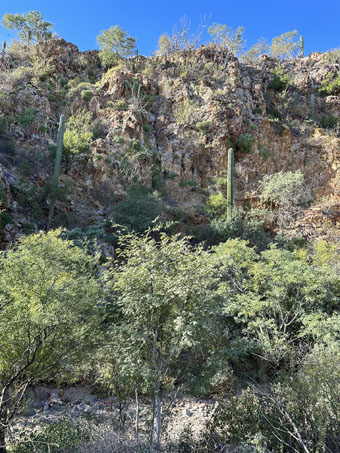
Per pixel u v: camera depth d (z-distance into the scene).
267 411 5.10
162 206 18.30
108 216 17.34
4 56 28.34
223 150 23.56
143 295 5.15
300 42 42.31
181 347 5.14
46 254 6.06
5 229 13.77
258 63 38.22
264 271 10.02
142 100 25.33
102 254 13.77
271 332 8.80
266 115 28.78
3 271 5.71
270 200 21.95
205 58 30.06
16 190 15.99
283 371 7.46
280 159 25.50
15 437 4.92
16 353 5.03
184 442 5.12
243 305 9.52
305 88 34.41
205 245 17.67
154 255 5.35
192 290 5.13
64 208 17.39
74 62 30.41
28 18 33.03
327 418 4.49
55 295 5.30
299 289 10.00
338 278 10.70
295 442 4.49
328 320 8.38
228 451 4.84
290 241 18.17
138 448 4.56
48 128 21.91
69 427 5.17
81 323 5.51
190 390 5.38
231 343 5.87
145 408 6.27
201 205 21.09
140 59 30.88
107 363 5.98
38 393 7.41
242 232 17.89
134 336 5.08
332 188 23.52
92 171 19.45
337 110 32.69
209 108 24.94
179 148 23.50
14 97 22.30
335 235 18.70
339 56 37.50
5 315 4.92
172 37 31.69
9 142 18.78
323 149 25.38
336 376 4.91
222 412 5.71
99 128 22.62
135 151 21.41
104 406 7.13
